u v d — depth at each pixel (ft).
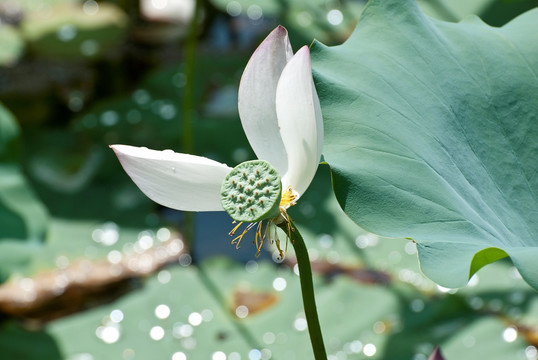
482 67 5.49
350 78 5.31
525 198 5.32
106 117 12.99
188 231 10.55
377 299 8.94
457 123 5.35
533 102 5.47
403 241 9.98
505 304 8.65
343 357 8.16
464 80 5.44
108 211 11.15
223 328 8.81
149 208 11.25
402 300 8.90
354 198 5.00
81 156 12.16
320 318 8.75
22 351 8.49
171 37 15.15
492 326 8.20
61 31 14.17
